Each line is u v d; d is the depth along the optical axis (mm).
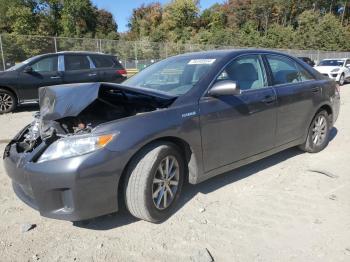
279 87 4812
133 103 3885
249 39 58562
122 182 3387
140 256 3037
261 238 3305
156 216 3469
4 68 19750
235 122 4125
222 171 4160
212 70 4121
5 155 3650
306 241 3254
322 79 5723
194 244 3207
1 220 3633
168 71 4492
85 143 3102
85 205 3090
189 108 3719
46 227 3502
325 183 4539
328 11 89062
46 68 11117
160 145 3465
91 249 3137
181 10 73562
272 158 5480
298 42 61125
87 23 66688
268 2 82875
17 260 2988
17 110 11258
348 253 3070
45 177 3076
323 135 5781
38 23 57688
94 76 11828
